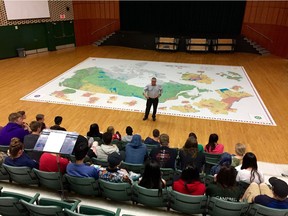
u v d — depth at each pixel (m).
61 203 3.45
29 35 16.27
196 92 10.88
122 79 12.18
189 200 3.66
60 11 17.39
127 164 4.78
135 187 3.86
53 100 9.92
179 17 18.48
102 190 4.04
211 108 9.56
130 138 6.15
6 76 12.37
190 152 4.84
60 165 4.14
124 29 19.30
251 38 17.72
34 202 3.54
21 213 3.54
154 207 4.06
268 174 6.04
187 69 13.86
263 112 9.33
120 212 3.61
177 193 3.68
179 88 11.27
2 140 5.48
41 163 4.17
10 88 10.92
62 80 11.92
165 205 3.97
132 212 3.91
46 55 16.42
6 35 15.08
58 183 4.09
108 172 4.03
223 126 8.42
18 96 10.16
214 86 11.55
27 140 5.12
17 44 15.77
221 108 9.58
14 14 15.09
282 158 6.88
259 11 16.84
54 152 3.53
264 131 8.17
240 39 17.25
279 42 16.42
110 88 11.14
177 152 5.30
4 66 13.96
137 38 18.14
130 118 8.81
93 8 18.77
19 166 4.21
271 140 7.71
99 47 18.80
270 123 8.62
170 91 10.94
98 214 3.32
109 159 3.97
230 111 9.36
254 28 17.38
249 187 3.82
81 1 18.31
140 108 9.51
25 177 4.23
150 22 18.84
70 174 3.96
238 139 7.73
